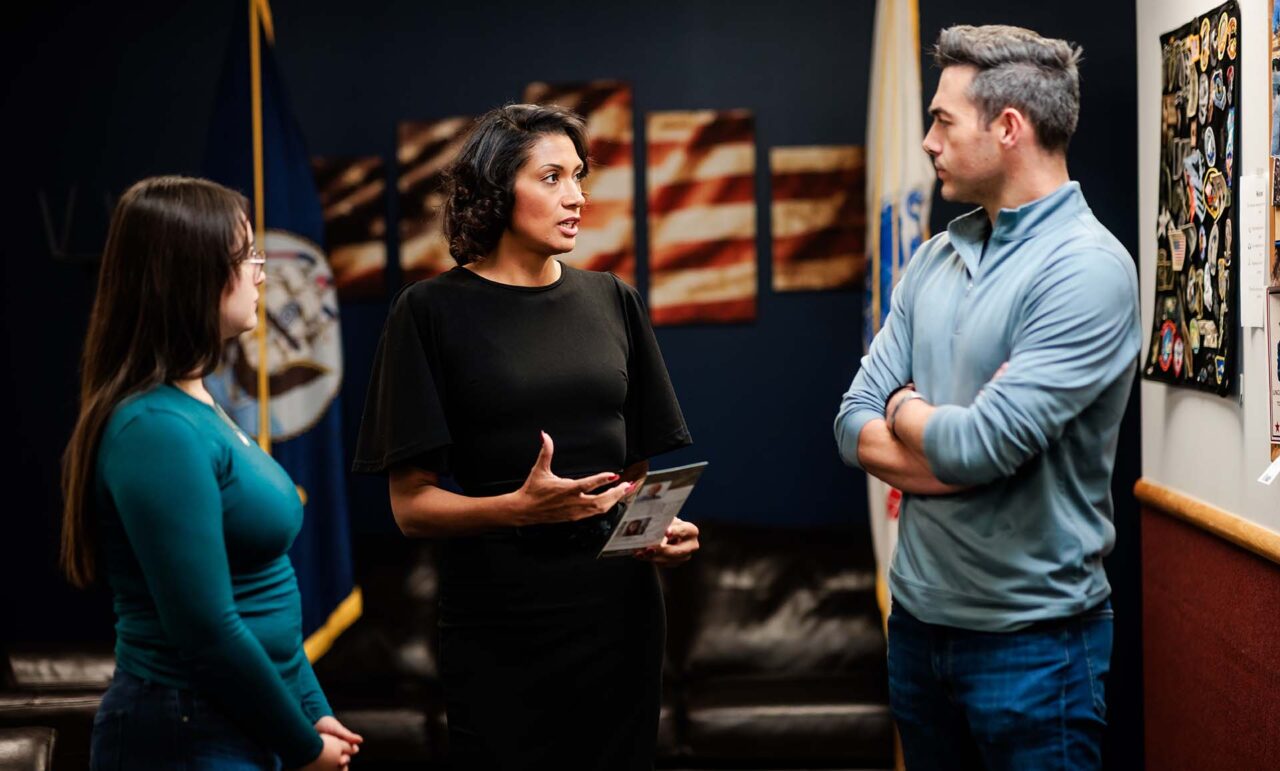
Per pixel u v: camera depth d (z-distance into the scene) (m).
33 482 4.55
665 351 4.54
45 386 4.55
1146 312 3.56
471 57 4.48
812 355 4.50
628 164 4.46
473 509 2.20
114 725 1.80
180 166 4.53
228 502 1.80
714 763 3.76
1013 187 2.11
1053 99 2.07
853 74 4.43
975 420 2.00
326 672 4.04
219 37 4.51
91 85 4.53
